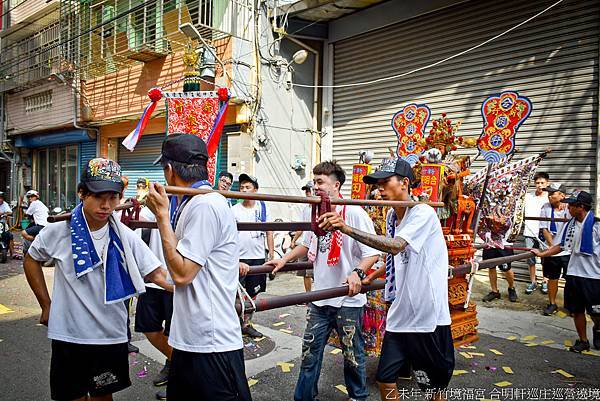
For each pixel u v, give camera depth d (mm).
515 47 7848
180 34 10562
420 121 5320
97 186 2457
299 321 6121
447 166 4445
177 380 2291
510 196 4785
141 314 3826
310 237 3762
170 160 2365
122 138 13695
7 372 4402
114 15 12555
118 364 2688
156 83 11609
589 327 5801
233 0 9672
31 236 9289
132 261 2631
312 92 10828
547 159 7527
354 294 3115
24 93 16438
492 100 4965
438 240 3051
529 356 4793
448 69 8664
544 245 6602
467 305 4141
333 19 10328
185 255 2127
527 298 6980
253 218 5715
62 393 2580
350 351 3428
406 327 2979
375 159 9797
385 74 9633
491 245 4906
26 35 16438
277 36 10172
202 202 2221
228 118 10180
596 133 7008
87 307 2568
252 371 4398
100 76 13266
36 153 17562
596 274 4805
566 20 7297
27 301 7184
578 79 7199
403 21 9273
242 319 2482
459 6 8500
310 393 3387
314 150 10828
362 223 3408
